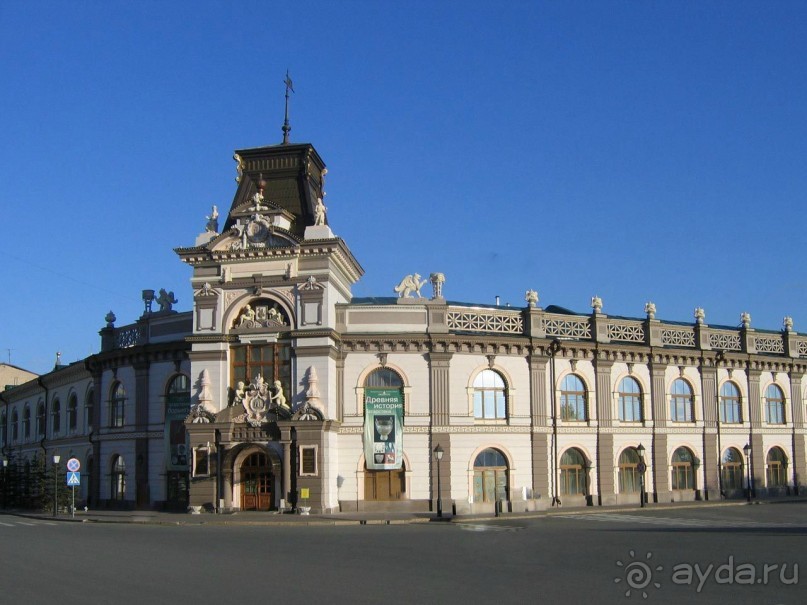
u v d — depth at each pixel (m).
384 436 48.44
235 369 48.88
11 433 80.62
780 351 61.56
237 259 49.31
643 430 54.94
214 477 47.19
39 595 17.95
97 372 57.81
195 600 17.30
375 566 22.61
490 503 46.59
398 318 49.88
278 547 27.94
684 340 57.72
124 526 40.19
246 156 53.34
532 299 52.81
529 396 51.59
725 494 57.47
